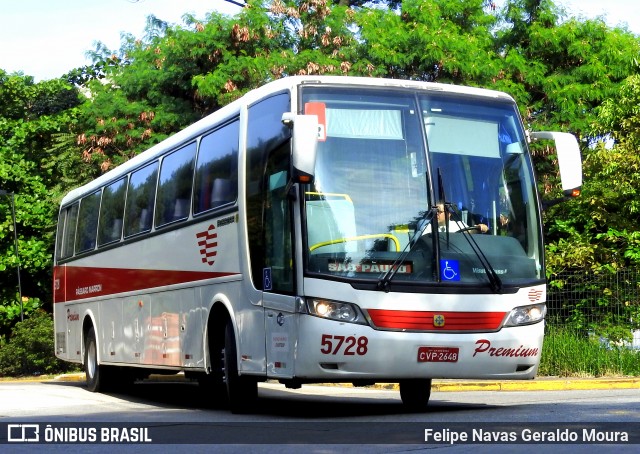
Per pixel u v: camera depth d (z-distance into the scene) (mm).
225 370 14453
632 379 20422
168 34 32812
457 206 13039
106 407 16188
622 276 23203
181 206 16406
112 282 19984
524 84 32656
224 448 9797
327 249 12477
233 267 14211
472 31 32875
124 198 19594
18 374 30969
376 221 12672
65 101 44844
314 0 32500
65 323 23594
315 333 12289
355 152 12883
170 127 32781
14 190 38125
